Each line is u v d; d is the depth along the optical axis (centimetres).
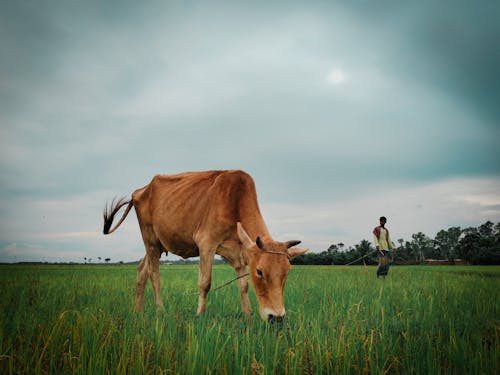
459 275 1335
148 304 707
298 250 505
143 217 752
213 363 302
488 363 305
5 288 820
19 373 281
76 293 752
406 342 358
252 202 598
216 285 995
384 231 1118
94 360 300
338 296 666
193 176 698
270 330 435
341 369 303
